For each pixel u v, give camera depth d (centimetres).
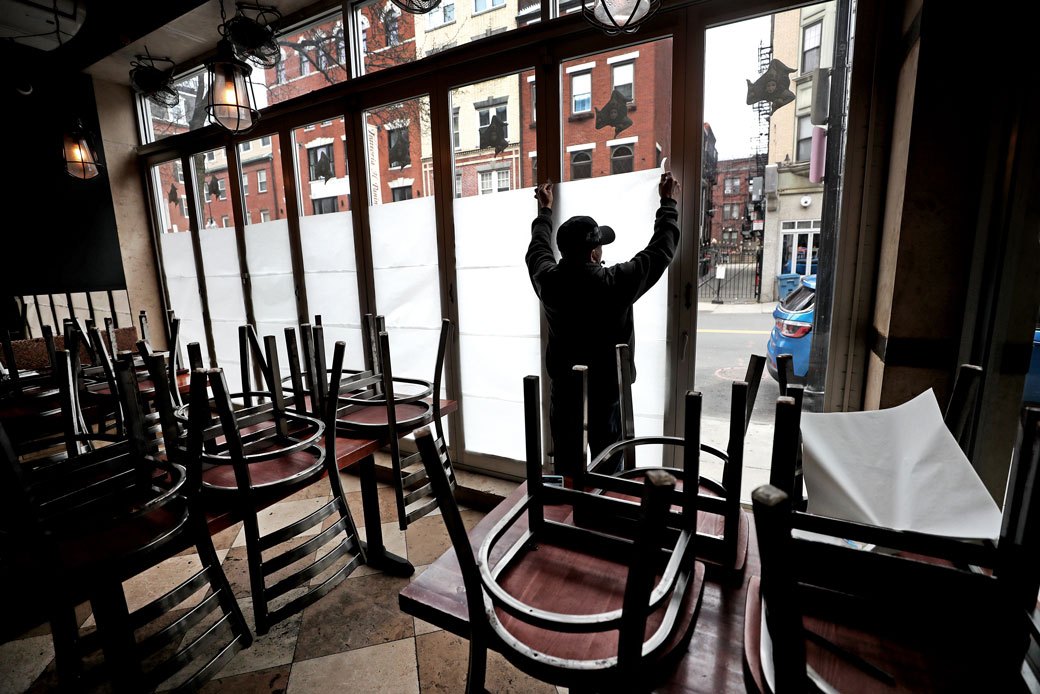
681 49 194
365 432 171
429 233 274
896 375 158
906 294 153
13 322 349
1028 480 49
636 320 223
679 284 209
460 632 76
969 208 144
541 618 60
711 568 85
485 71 239
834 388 188
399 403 183
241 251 350
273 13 297
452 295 271
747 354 683
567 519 101
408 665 158
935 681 54
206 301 386
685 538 72
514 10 240
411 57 272
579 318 184
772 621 45
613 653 65
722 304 1315
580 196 225
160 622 179
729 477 82
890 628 61
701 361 647
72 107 365
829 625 63
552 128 227
